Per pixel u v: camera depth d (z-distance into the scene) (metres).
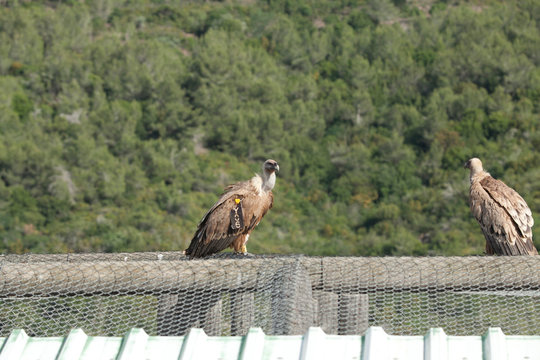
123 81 78.00
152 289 5.45
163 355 4.50
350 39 93.69
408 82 82.44
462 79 82.38
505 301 5.50
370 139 73.12
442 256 5.72
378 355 4.31
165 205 58.97
